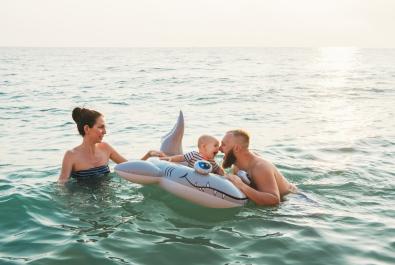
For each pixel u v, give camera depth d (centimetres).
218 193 462
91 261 352
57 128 1025
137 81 2592
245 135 509
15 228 417
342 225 432
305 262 355
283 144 853
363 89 2138
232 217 448
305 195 512
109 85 2308
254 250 376
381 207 488
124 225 427
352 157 738
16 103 1507
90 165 557
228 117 1229
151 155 561
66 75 3091
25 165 668
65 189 521
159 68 4178
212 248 378
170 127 1052
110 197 502
